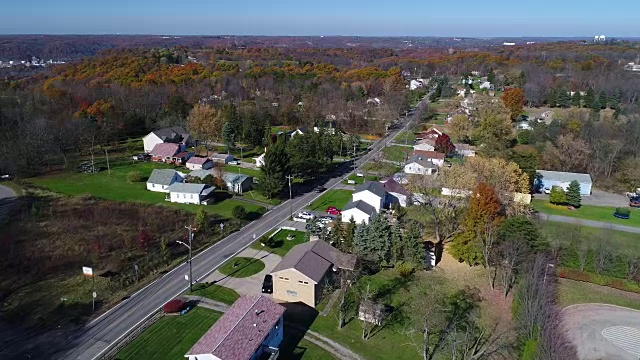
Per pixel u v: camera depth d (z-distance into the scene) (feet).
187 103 440.04
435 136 368.27
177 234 203.92
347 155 349.82
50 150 313.32
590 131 330.75
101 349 127.13
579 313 153.28
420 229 201.36
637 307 157.99
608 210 246.27
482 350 131.23
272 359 120.16
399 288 164.55
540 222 222.69
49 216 220.84
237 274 171.32
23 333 134.00
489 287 167.32
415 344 133.69
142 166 312.91
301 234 207.72
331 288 161.68
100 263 175.73
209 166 306.76
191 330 136.46
